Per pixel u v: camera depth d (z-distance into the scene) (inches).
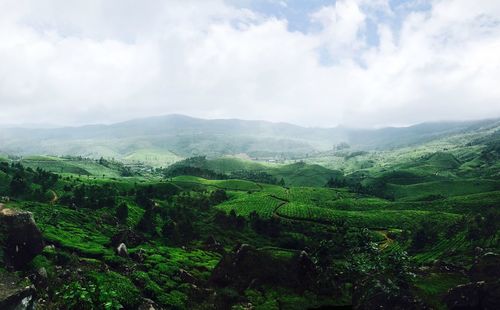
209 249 5708.7
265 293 3560.5
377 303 2972.4
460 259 4987.7
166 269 3713.1
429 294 3065.9
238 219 7504.9
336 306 3521.2
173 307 2940.5
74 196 7244.1
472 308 2694.4
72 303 1727.4
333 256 5895.7
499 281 2691.9
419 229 6786.4
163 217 7342.5
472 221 6525.6
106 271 3046.3
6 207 2664.9
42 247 2723.9
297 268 3878.0
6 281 1780.3
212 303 3235.7
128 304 2578.7
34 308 1787.6
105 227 5556.1
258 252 3964.1
